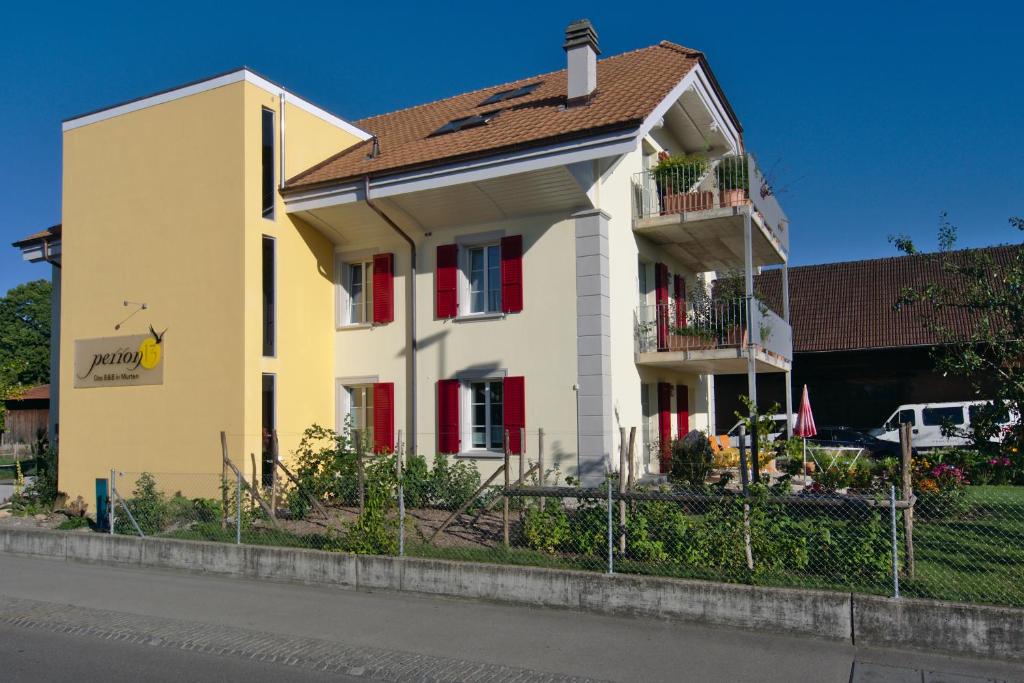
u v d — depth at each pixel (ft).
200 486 46.75
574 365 44.83
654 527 28.76
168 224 49.34
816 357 94.58
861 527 26.27
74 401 51.96
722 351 47.80
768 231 53.42
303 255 50.75
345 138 55.57
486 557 30.04
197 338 47.65
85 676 21.33
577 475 44.11
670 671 20.81
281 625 25.85
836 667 20.81
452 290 48.60
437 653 22.68
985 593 23.89
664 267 55.57
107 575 34.06
